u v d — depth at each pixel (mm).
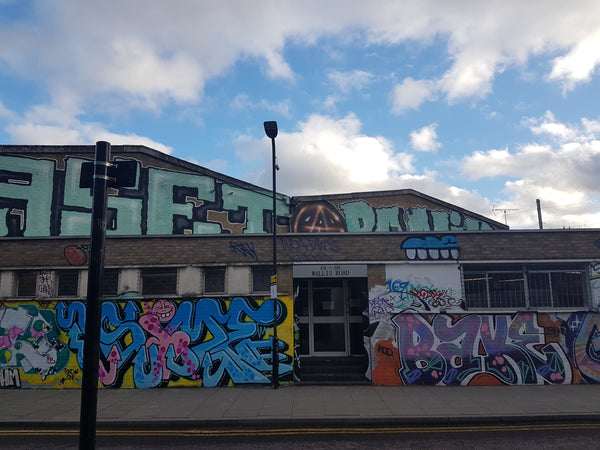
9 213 17422
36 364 12195
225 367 11992
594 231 12336
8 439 7770
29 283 12625
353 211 21797
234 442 7422
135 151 18688
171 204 18781
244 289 12328
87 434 3811
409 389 11227
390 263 12297
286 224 20688
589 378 11719
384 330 12008
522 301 12234
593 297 12055
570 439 7348
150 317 12227
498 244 12344
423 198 23375
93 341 3938
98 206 4195
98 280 4043
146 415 8922
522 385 11641
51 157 18156
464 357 11844
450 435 7684
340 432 7961
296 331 12273
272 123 12258
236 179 20094
